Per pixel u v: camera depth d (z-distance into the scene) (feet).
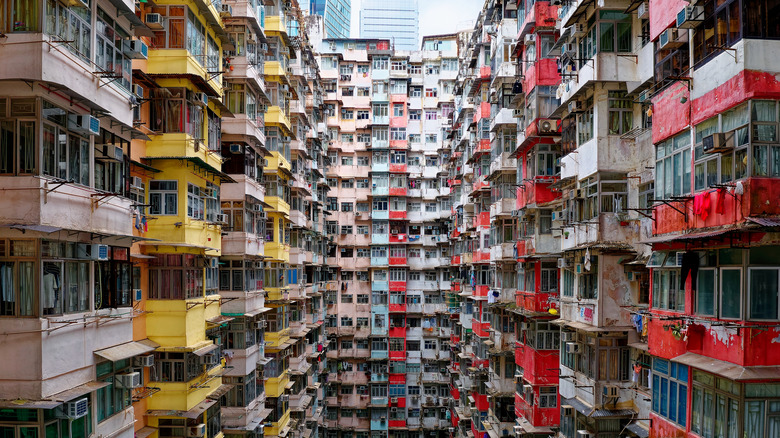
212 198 61.82
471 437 110.52
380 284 152.87
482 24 114.11
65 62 33.65
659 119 42.70
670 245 40.81
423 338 153.79
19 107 32.17
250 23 70.08
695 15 36.99
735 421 33.09
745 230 31.53
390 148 154.81
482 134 106.83
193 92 54.90
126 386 41.22
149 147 52.90
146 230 52.47
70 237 35.19
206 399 57.67
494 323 95.66
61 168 34.30
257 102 75.61
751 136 32.04
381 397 148.15
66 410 33.32
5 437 32.53
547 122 68.95
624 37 52.26
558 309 69.77
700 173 37.09
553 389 70.69
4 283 32.35
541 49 71.10
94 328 38.04
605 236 52.31
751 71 32.30
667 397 41.01
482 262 105.09
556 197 71.72
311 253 118.21
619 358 53.67
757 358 32.17
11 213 31.76
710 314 35.83
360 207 158.81
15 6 31.68
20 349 32.09
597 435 52.80
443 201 158.92
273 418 83.76
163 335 52.65
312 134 120.98
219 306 63.31
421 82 162.20
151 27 52.19
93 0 37.42
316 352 120.88
